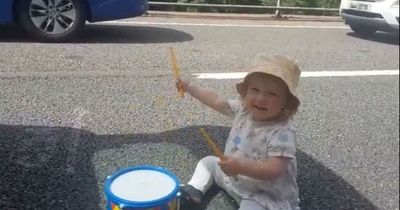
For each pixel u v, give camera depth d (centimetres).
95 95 358
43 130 290
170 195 179
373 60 571
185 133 306
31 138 278
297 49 603
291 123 195
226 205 227
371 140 328
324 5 1027
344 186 262
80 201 221
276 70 182
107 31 620
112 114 325
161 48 533
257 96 189
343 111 378
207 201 228
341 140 322
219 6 876
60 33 531
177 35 634
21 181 232
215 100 218
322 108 380
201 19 817
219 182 228
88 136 288
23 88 360
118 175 191
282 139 188
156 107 345
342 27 854
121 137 291
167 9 881
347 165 287
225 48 568
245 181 202
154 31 651
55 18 527
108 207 183
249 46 596
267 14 933
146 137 295
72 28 535
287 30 765
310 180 263
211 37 641
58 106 330
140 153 272
